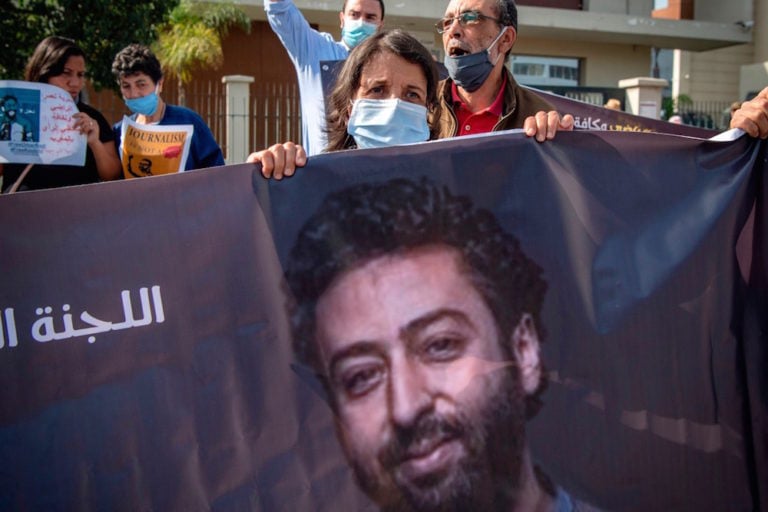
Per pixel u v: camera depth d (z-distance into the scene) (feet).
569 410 7.68
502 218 7.79
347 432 7.46
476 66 10.55
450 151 7.78
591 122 14.92
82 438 7.19
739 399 7.90
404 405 7.52
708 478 7.82
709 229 7.91
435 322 7.62
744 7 69.72
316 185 7.61
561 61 63.41
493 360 7.66
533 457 7.63
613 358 7.75
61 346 7.22
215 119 42.42
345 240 7.61
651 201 7.91
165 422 7.27
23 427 7.14
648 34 60.64
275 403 7.41
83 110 13.35
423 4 52.65
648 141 7.94
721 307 7.91
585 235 7.84
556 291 7.78
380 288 7.59
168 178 7.41
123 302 7.30
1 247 7.16
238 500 7.30
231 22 49.80
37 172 12.93
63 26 26.48
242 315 7.42
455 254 7.71
